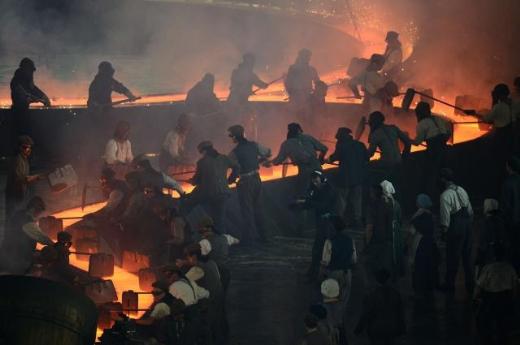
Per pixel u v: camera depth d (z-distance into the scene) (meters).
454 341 35.09
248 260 42.97
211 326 33.09
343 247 34.19
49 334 29.67
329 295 32.78
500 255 34.66
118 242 40.38
